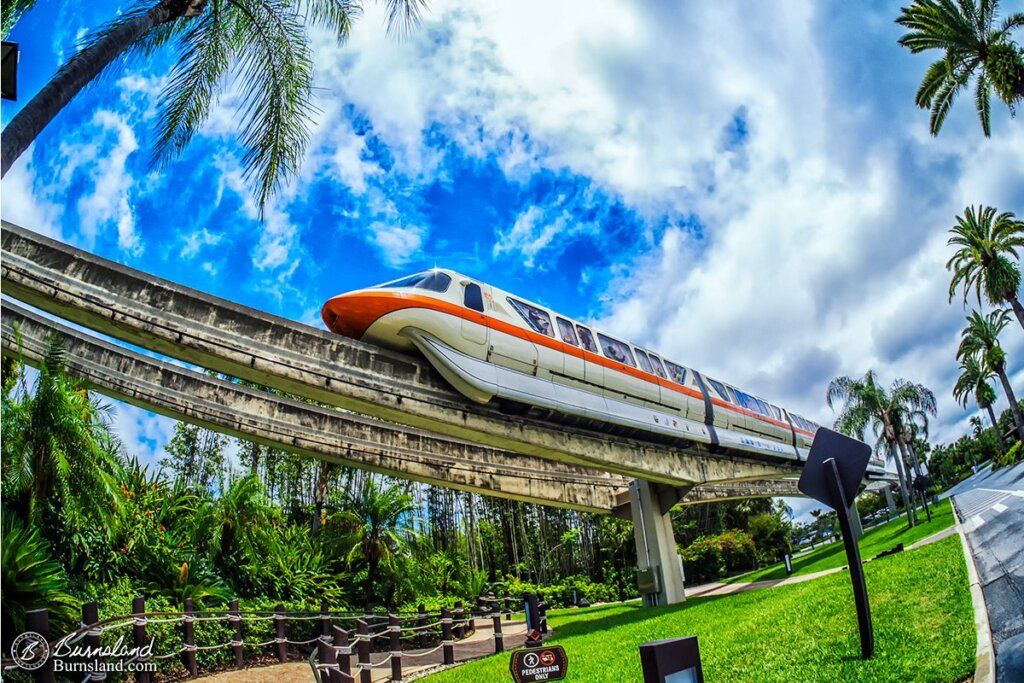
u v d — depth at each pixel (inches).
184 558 625.9
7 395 470.9
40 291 503.5
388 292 603.5
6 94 259.3
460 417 650.8
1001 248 1519.4
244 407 655.8
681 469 959.0
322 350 576.4
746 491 1375.5
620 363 824.3
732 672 306.5
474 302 657.0
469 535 1681.8
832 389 1721.2
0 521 382.0
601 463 815.1
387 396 600.7
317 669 359.3
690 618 605.9
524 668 274.5
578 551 2070.6
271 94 406.6
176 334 521.0
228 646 528.7
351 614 701.9
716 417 1029.2
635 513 1021.2
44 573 393.4
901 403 1622.8
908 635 290.7
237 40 419.5
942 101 1100.5
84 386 544.7
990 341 2101.4
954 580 390.0
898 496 3245.6
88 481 473.7
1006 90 958.4
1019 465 1820.9
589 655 454.6
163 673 471.5
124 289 519.8
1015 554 410.9
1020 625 259.1
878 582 477.1
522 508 1956.2
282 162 404.5
